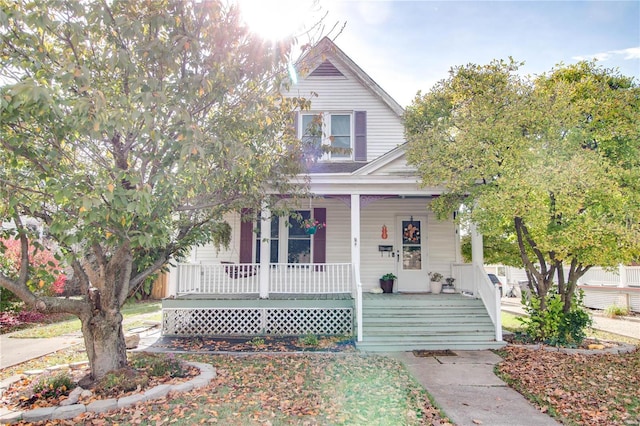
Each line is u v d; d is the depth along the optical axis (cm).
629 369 688
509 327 1107
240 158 561
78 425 439
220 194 690
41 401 502
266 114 628
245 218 879
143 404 495
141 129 491
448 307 993
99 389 526
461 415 488
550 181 788
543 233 858
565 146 842
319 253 1235
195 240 705
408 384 606
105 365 574
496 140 835
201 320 1019
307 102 702
